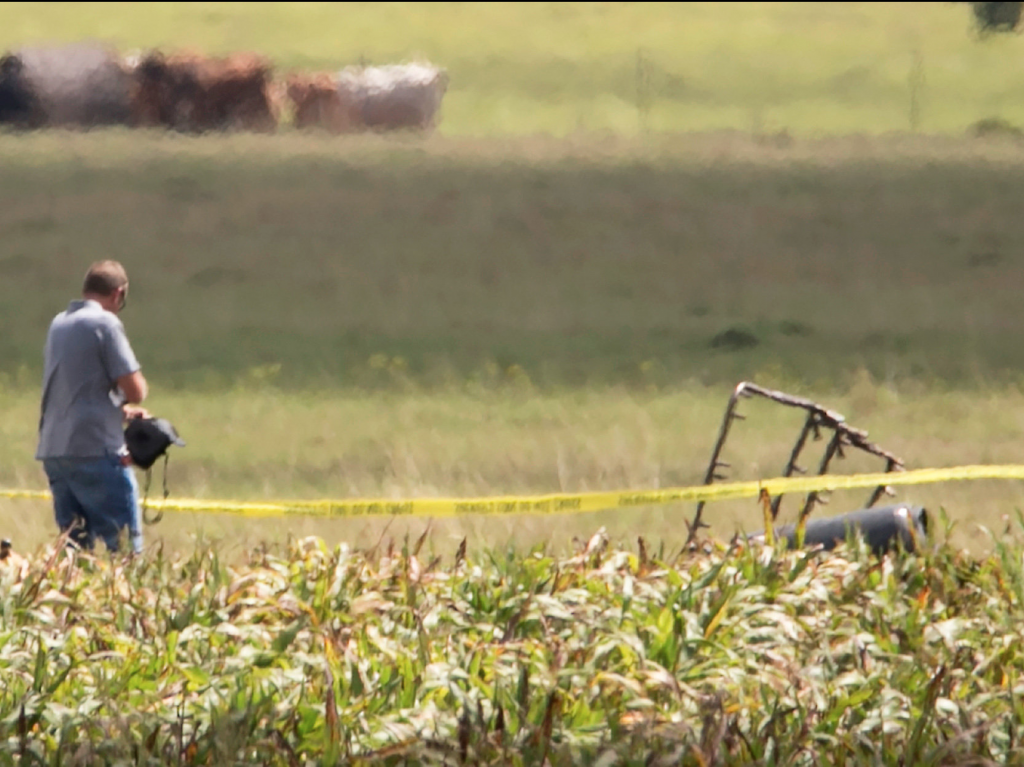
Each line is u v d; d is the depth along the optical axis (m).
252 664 19.03
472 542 31.34
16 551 30.45
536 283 88.00
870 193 110.81
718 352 66.44
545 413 50.53
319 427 48.00
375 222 105.44
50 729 17.98
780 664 19.75
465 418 49.62
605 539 25.66
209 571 23.64
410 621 21.95
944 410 50.53
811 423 29.05
